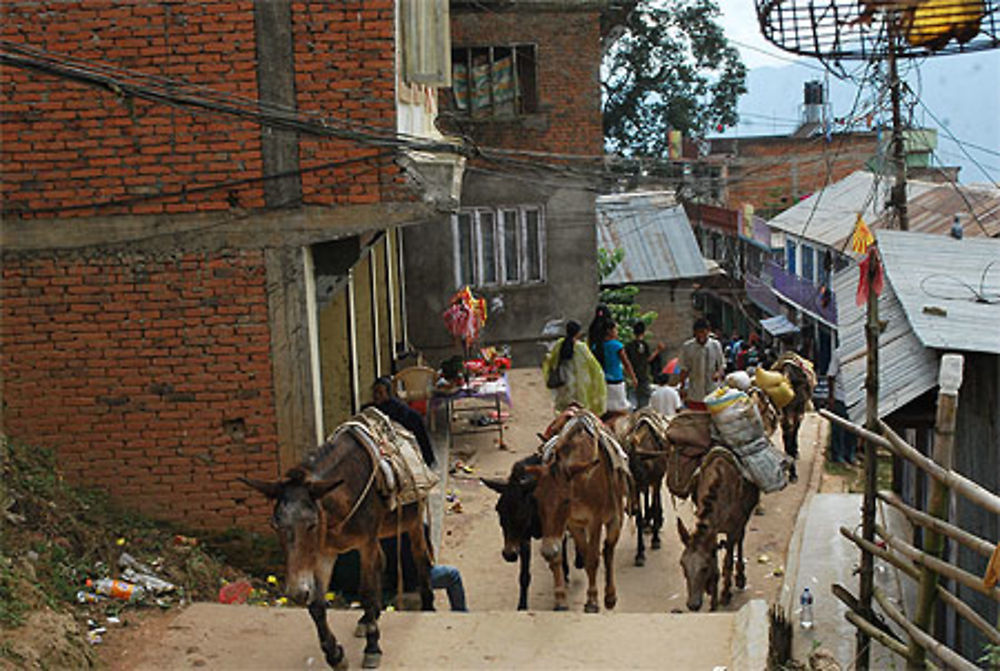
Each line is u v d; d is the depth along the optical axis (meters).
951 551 8.86
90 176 9.70
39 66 8.16
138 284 9.80
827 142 22.61
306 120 9.73
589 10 20.69
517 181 20.98
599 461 9.32
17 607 7.18
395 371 17.75
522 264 21.25
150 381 9.91
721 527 9.87
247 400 9.91
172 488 9.98
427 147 9.75
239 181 9.74
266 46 9.67
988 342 7.85
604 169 21.14
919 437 11.08
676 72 37.75
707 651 7.61
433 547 10.80
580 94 20.89
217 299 9.84
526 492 9.14
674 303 31.23
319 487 6.71
